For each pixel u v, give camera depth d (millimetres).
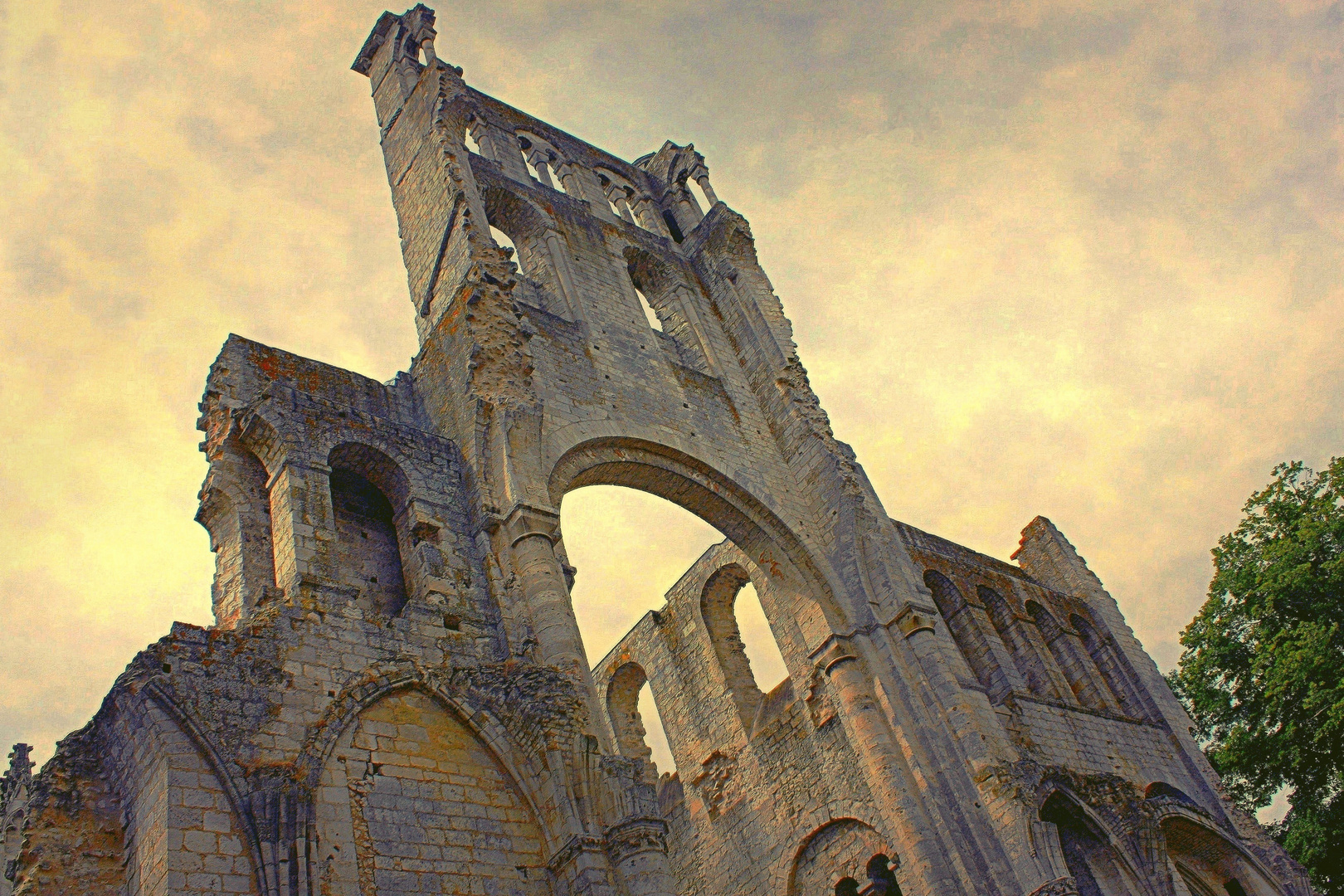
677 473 28625
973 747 25781
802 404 32594
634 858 17266
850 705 27594
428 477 22031
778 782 30891
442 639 19359
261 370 22578
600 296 31516
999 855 24562
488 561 21203
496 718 18781
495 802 17875
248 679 16438
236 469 20703
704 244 37562
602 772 18203
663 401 29781
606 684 38031
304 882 14617
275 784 15312
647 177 41656
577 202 35406
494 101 38000
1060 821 27172
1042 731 31906
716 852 32156
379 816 16438
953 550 38781
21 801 18422
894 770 26375
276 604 17953
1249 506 38625
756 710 33125
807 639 29078
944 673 27000
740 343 34750
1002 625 37531
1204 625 37844
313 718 16703
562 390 26922
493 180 32844
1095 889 26688
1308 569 35312
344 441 21328
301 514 19438
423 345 25906
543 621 20156
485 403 23297
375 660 18156
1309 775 35094
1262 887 32219
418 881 16156
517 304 26609
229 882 14141
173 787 14523
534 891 17266
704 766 33188
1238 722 36688
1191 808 33281
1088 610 41188
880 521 31172
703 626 34812
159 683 15508
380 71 34844
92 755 15695
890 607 28594
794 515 30234
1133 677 38688
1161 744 36312
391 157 31938
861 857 28188
